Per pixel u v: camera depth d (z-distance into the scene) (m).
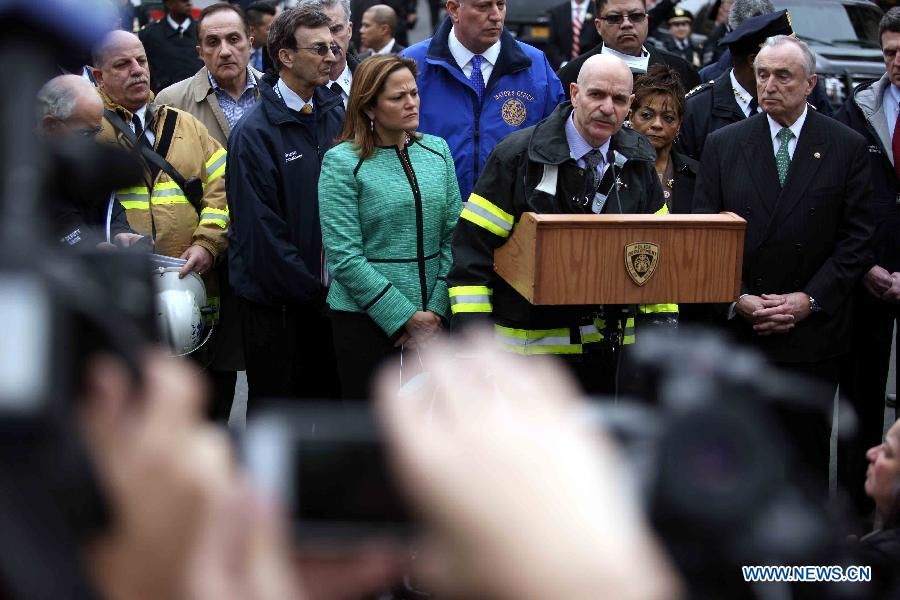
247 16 16.86
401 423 0.99
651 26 17.72
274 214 10.38
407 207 9.67
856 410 11.35
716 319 10.27
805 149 10.02
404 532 1.29
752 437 1.17
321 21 10.36
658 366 1.53
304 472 1.29
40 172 1.03
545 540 0.90
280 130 10.51
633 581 0.89
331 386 11.12
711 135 10.33
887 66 11.59
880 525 5.07
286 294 10.38
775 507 1.19
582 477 0.94
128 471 1.00
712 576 1.21
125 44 10.46
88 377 1.00
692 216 8.23
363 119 9.70
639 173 8.67
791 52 9.91
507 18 30.00
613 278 8.10
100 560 0.98
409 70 9.57
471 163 11.38
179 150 10.66
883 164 11.54
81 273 1.11
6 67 1.04
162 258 9.52
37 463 0.94
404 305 9.59
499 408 1.00
